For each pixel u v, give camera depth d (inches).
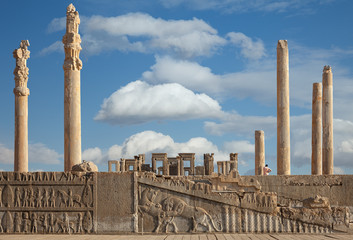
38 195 751.7
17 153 1229.1
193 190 732.0
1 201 757.9
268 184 898.1
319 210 721.0
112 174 741.9
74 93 995.3
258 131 1462.8
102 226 734.5
